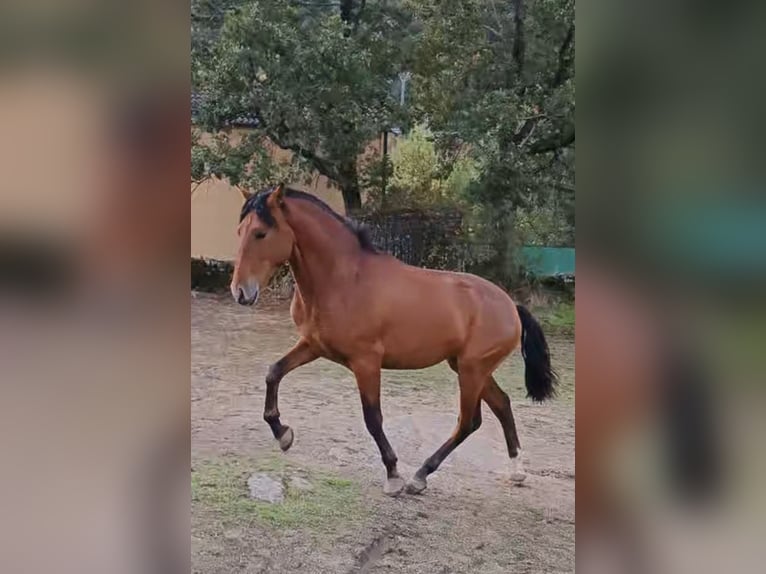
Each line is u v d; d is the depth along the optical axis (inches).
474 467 84.4
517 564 78.7
